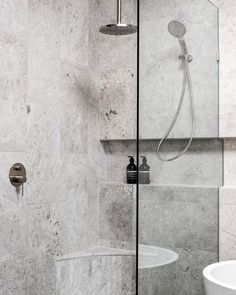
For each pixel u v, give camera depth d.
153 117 1.86
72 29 2.67
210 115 2.27
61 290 2.46
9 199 2.12
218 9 2.38
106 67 2.93
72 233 2.64
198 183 2.15
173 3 1.95
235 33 2.34
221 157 2.40
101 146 2.95
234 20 2.35
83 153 2.76
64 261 2.48
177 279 1.98
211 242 2.28
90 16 2.86
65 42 2.60
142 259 1.80
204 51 2.20
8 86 2.13
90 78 2.86
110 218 2.87
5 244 2.09
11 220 2.13
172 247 1.95
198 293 2.13
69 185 2.62
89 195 2.82
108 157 2.95
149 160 1.84
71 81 2.65
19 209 2.19
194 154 2.12
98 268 2.65
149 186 1.84
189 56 2.06
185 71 2.04
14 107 2.17
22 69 2.23
